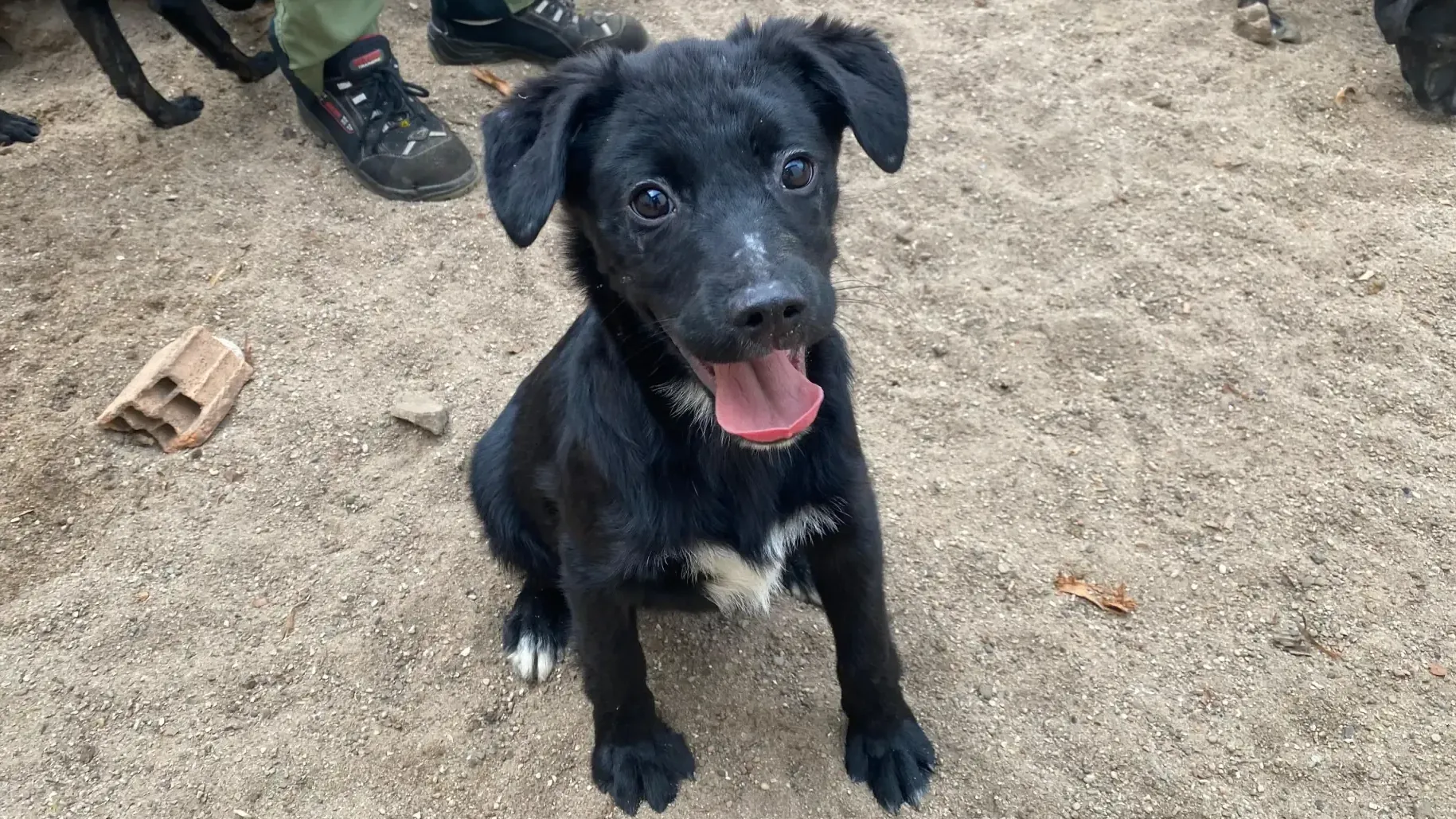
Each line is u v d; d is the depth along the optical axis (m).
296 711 0.71
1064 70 1.28
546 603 0.76
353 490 0.86
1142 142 1.17
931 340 0.96
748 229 0.51
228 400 0.91
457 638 0.76
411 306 1.02
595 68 0.56
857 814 0.65
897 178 1.14
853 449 0.61
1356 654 0.72
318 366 0.96
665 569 0.60
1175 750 0.67
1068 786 0.66
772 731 0.70
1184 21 1.35
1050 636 0.74
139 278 1.03
